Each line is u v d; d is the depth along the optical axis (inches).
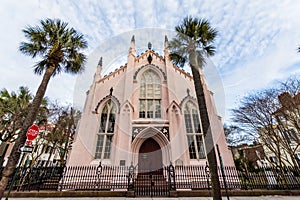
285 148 541.3
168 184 367.2
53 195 339.9
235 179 391.2
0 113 582.9
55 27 366.3
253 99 570.3
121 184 386.9
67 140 781.3
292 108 485.1
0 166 333.7
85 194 343.3
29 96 660.1
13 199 324.2
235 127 706.8
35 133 271.0
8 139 580.1
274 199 323.9
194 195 339.3
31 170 398.3
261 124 548.4
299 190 359.6
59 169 424.2
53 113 726.5
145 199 323.9
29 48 354.9
